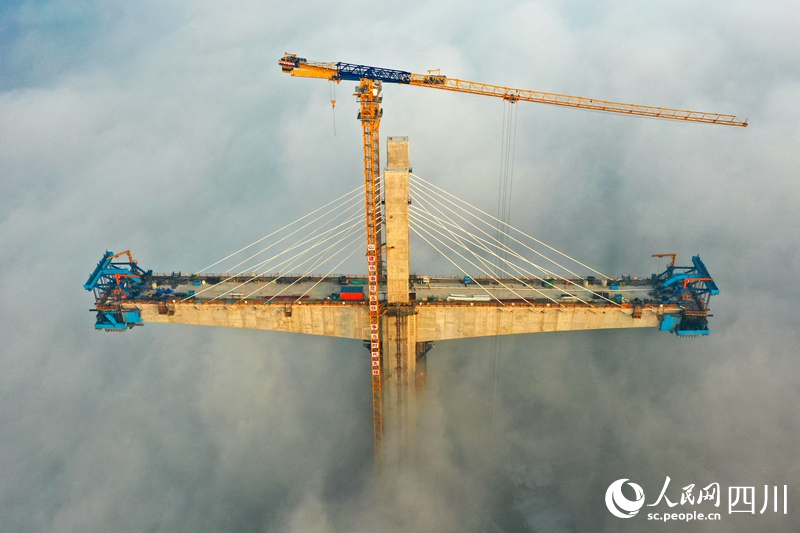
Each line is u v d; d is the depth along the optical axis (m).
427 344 131.50
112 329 131.12
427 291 129.62
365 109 111.88
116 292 129.12
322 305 124.12
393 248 114.50
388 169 108.62
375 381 124.62
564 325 124.44
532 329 125.31
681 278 121.75
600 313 122.69
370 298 116.25
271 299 126.50
